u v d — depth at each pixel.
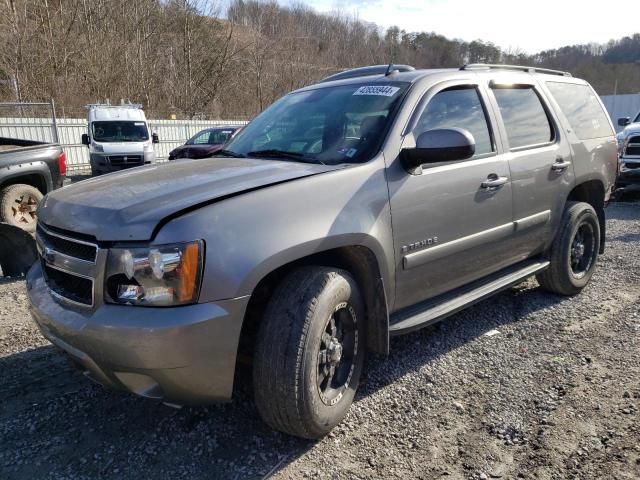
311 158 3.10
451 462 2.55
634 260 6.03
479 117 3.69
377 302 2.94
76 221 2.42
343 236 2.63
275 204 2.46
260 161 3.11
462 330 4.09
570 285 4.66
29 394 3.19
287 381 2.44
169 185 2.61
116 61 32.75
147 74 34.53
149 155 16.78
